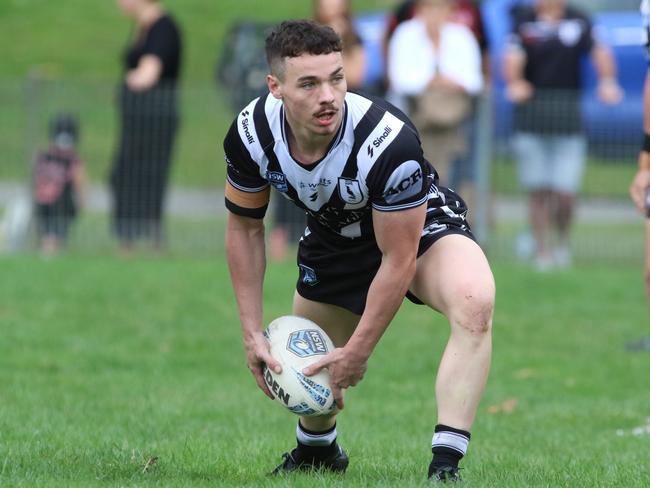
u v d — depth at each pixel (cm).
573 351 3173
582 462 1909
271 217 4381
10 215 4572
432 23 4241
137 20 4412
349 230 1645
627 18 5597
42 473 1702
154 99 4378
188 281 3938
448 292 1606
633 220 4469
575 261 4478
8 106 4562
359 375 1623
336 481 1659
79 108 4550
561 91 4238
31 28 8850
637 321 3531
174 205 4544
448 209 1702
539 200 4291
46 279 3884
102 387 2656
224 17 9025
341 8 4047
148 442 2041
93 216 4531
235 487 1625
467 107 4278
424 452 2025
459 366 1586
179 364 2955
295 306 1795
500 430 2331
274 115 1562
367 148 1528
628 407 2567
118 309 3525
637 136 4388
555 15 4284
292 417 2414
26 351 2998
